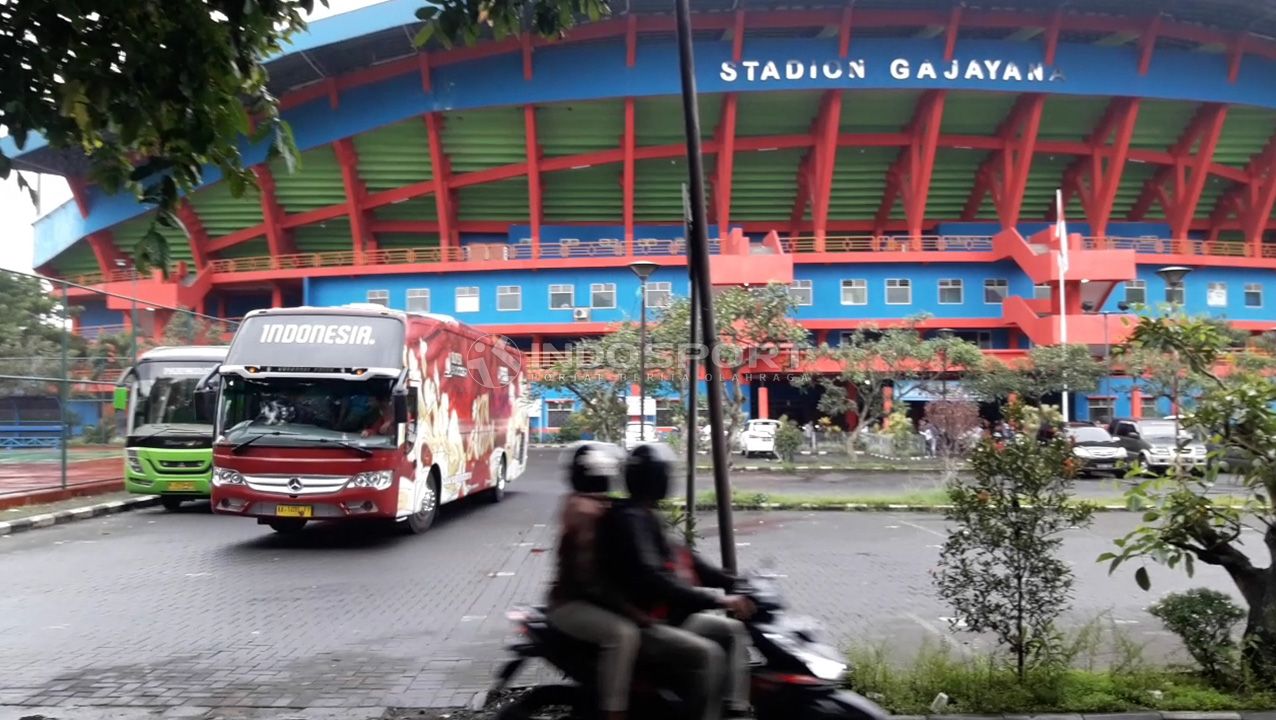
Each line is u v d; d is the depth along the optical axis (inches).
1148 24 1608.0
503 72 1646.2
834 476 1090.7
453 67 1652.3
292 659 265.1
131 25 178.9
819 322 1743.4
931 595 365.7
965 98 1692.9
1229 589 383.9
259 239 1973.4
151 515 665.6
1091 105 1744.6
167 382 689.6
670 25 1583.4
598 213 1964.8
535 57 1638.8
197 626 308.5
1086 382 1338.6
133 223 1882.4
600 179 1862.7
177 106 183.0
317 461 475.2
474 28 208.7
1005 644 267.0
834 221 2020.2
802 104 1701.5
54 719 209.2
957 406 849.5
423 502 547.8
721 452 239.6
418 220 1972.2
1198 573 424.2
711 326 247.1
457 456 617.9
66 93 176.4
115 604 346.0
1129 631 303.6
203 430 675.4
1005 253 1721.2
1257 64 1720.0
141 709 217.8
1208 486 235.9
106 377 771.4
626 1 1505.9
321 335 497.7
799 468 1178.6
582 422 1133.1
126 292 1802.4
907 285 1761.8
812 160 1793.8
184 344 916.6
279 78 1647.4
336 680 243.3
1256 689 216.8
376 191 1899.6
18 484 697.0
